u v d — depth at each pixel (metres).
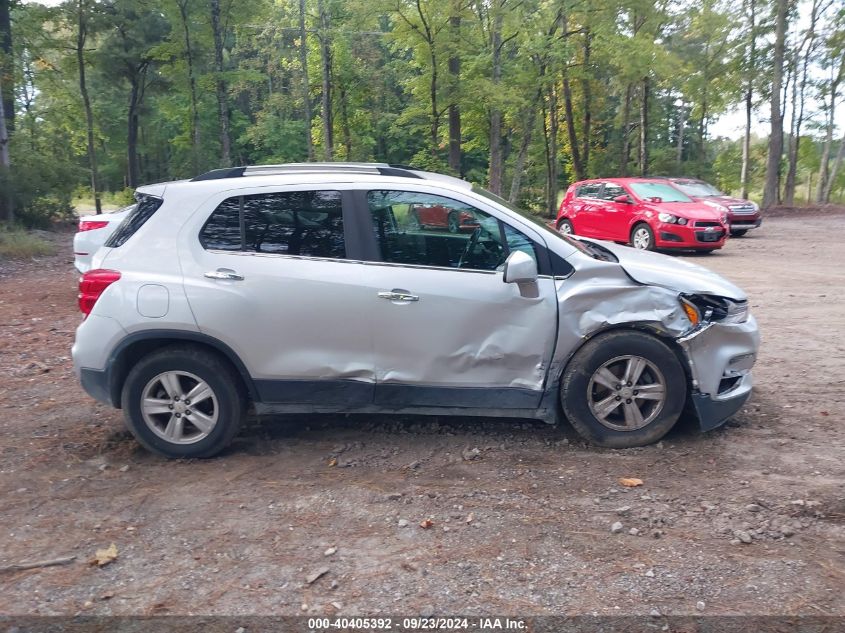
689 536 3.68
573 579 3.34
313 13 32.03
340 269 4.61
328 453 4.83
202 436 4.72
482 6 22.84
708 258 15.27
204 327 4.55
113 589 3.33
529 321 4.60
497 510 3.99
